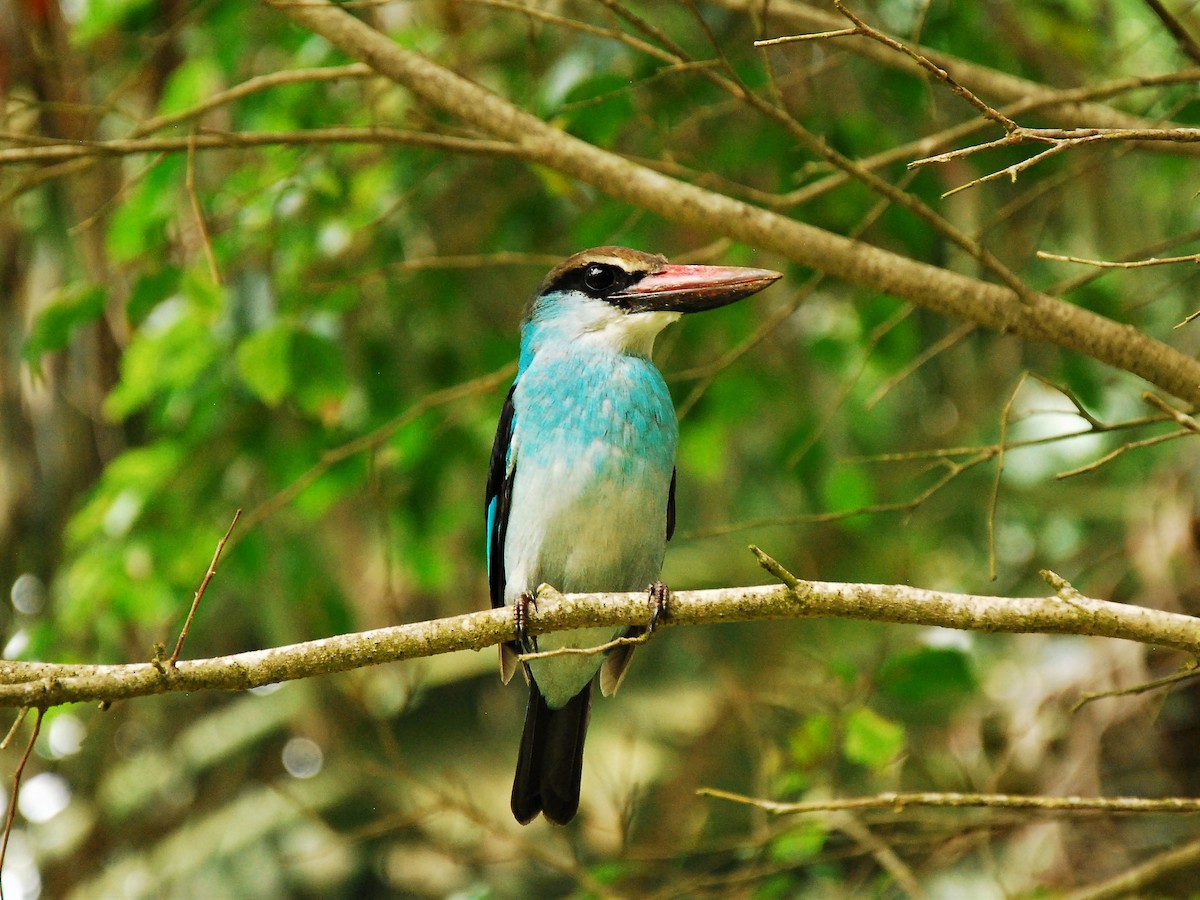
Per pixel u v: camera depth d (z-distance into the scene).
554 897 13.45
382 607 13.63
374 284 11.52
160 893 13.65
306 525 12.25
